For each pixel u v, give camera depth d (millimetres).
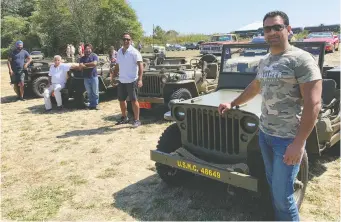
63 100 9398
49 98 8539
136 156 5043
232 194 3326
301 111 2344
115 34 37375
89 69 8203
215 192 3756
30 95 11062
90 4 36281
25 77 10297
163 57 9008
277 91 2309
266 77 2344
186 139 3543
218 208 3412
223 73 4539
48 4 36438
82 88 8547
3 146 5828
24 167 4824
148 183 4098
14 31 43281
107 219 3344
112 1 36844
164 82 6797
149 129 6469
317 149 3238
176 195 3746
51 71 8703
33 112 8539
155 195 3775
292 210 2482
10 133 6656
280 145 2357
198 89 7289
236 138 3172
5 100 10375
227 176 2947
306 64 2193
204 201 3572
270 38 2303
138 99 7125
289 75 2232
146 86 7184
